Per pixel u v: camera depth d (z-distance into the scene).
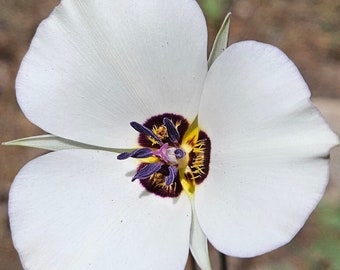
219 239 0.17
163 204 0.18
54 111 0.18
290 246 0.33
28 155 0.36
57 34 0.18
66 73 0.18
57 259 0.18
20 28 0.40
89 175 0.19
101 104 0.19
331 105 0.36
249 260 0.32
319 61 0.39
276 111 0.17
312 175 0.16
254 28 0.40
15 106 0.37
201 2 0.39
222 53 0.17
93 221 0.18
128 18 0.18
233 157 0.17
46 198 0.18
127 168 0.19
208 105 0.18
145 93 0.19
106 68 0.18
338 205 0.31
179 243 0.17
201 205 0.18
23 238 0.18
